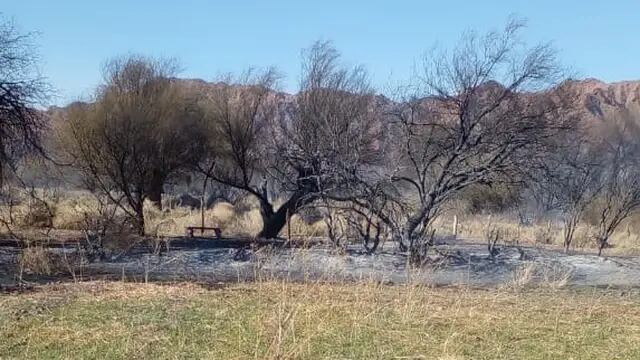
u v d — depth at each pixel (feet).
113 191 100.01
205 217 98.94
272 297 34.53
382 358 24.39
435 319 31.32
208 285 40.16
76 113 86.43
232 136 92.22
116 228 65.82
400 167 66.85
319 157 68.69
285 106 93.76
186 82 97.66
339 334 27.32
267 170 92.99
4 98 67.15
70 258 55.98
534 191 98.07
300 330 27.25
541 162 65.82
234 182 94.12
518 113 63.41
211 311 30.81
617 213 91.56
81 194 107.96
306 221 89.35
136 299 33.73
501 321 31.83
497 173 64.54
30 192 79.71
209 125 93.35
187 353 23.84
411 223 63.05
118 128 85.51
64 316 28.94
